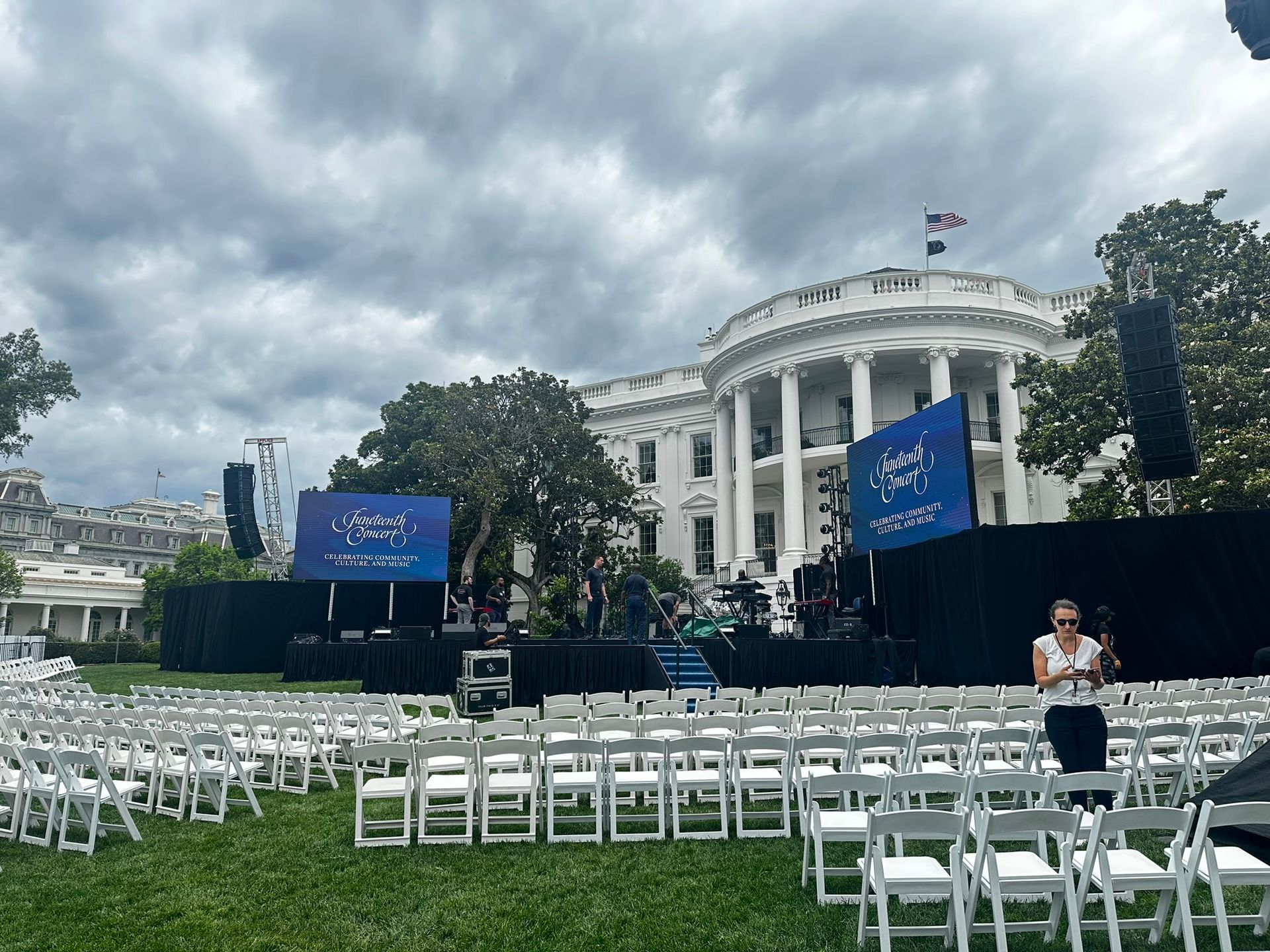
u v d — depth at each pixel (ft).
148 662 100.78
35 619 146.10
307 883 14.97
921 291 78.38
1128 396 43.19
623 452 107.14
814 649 42.86
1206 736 19.40
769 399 95.30
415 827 18.92
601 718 21.53
